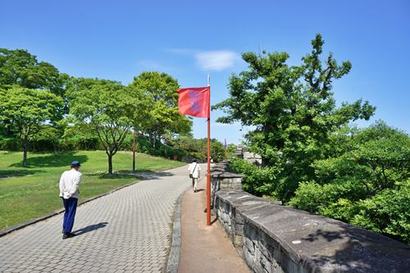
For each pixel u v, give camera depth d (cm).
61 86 5322
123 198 1631
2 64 5147
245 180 1405
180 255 698
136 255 727
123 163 4312
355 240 354
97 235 898
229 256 690
